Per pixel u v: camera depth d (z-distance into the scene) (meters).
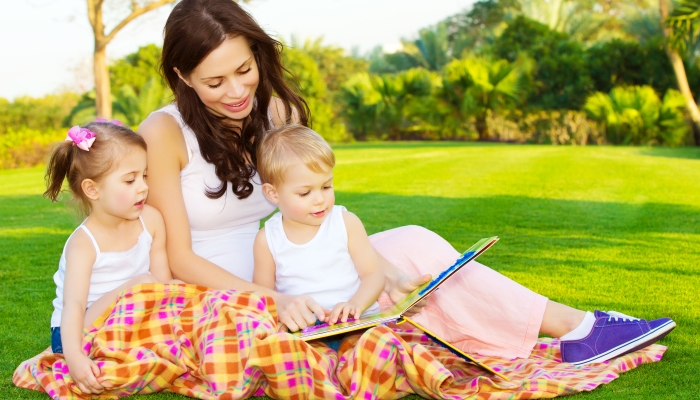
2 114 27.94
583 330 2.54
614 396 2.20
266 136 2.55
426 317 2.67
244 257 2.73
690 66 23.69
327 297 2.53
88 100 28.09
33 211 7.99
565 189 8.75
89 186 2.43
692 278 4.00
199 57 2.37
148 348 2.32
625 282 3.93
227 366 2.20
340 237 2.55
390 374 2.17
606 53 24.11
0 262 5.01
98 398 2.26
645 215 6.56
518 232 5.78
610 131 21.88
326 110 28.06
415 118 27.36
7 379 2.48
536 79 24.59
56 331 2.45
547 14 32.59
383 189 9.16
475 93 24.52
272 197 2.56
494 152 15.84
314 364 2.11
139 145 2.49
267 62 2.68
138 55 30.00
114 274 2.52
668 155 14.83
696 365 2.51
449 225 6.21
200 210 2.65
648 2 27.84
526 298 2.59
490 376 2.35
